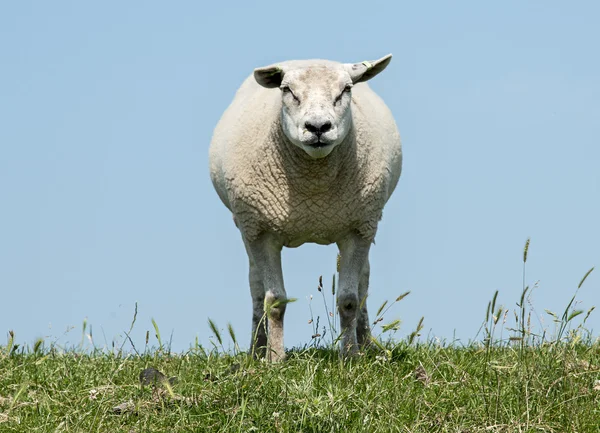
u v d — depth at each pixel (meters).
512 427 11.70
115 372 14.23
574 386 12.62
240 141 16.28
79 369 14.73
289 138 15.30
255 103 16.70
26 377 13.87
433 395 12.92
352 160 15.91
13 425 11.99
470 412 12.24
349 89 15.34
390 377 13.52
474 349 16.05
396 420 11.81
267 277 16.59
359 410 12.06
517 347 14.63
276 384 12.50
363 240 16.58
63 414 12.43
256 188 16.09
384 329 13.00
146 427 11.74
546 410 12.15
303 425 11.47
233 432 11.50
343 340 16.25
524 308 12.80
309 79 15.12
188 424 11.75
